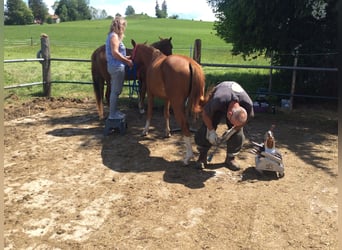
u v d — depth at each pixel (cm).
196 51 791
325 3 780
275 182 429
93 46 2944
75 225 333
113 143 565
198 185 417
